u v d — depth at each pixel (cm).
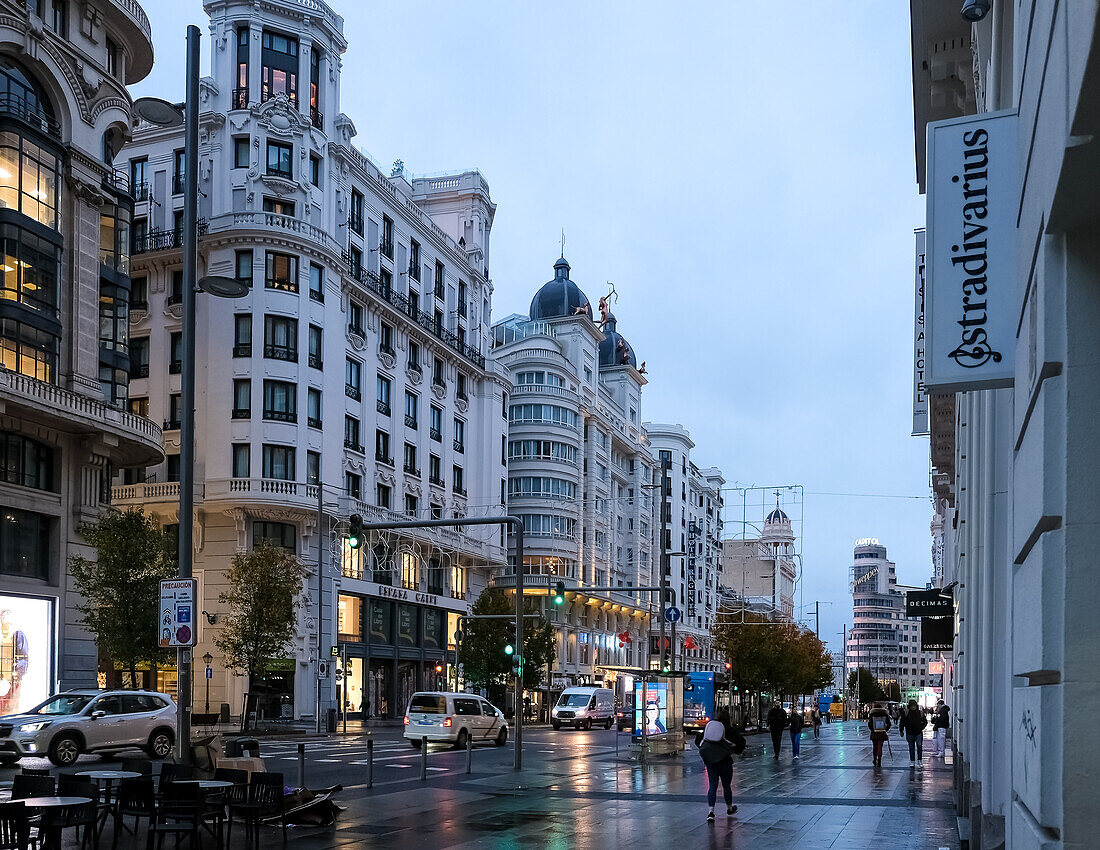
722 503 12519
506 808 1716
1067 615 383
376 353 5731
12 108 3397
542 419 7669
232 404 4900
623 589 3556
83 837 1205
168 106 1455
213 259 5012
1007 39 797
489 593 6238
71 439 3603
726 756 1645
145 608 3388
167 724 2573
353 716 5328
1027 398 458
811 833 1461
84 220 3738
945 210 605
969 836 1323
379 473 5681
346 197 5538
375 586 5525
